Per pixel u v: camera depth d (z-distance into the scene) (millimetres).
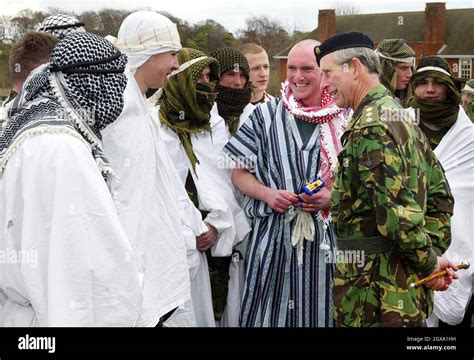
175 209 3584
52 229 2354
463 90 5906
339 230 3141
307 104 4074
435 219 3279
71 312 2357
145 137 3430
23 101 2611
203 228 3994
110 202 2463
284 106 4125
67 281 2357
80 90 2590
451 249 4422
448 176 4453
